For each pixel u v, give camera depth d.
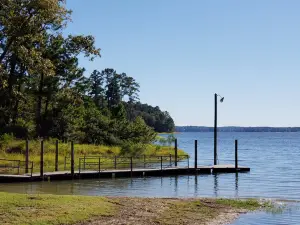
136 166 42.88
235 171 39.50
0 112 55.69
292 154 71.44
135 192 26.81
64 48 55.75
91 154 49.41
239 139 169.12
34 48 26.73
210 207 19.70
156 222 15.98
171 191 27.47
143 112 174.38
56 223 14.54
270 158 61.38
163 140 68.38
